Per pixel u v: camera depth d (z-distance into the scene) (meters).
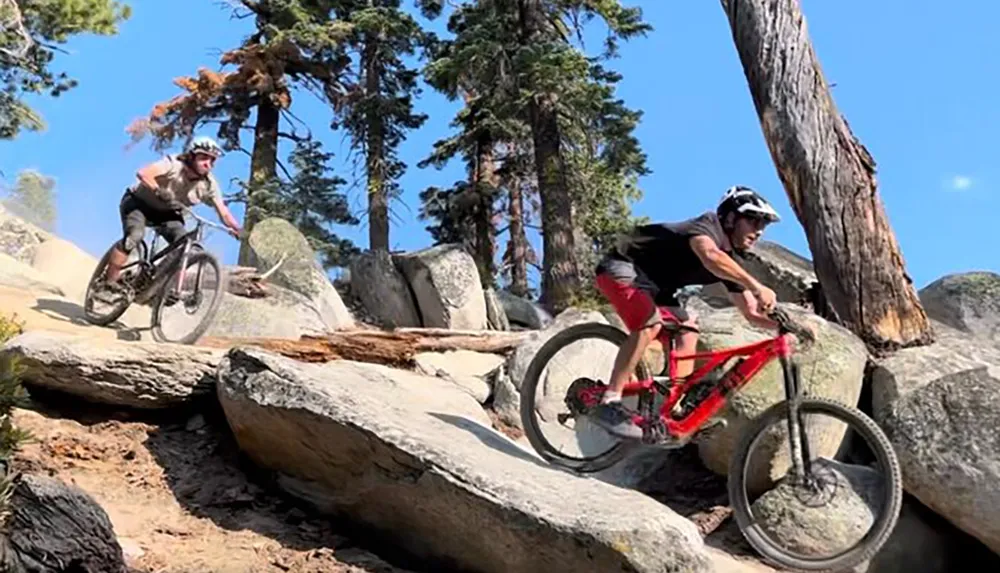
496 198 23.38
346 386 5.69
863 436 5.02
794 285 8.91
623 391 5.25
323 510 5.24
